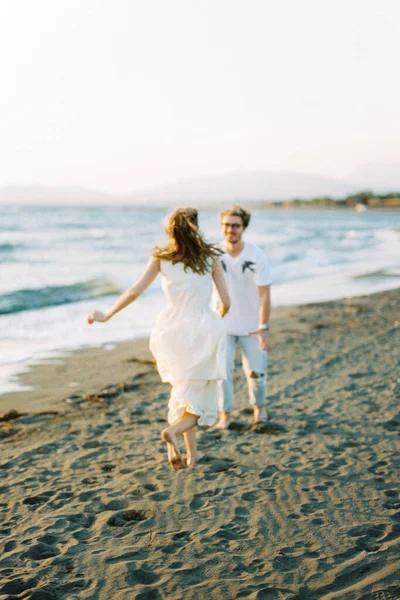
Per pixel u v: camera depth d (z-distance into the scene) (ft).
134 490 11.46
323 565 8.61
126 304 11.03
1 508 10.81
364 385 18.74
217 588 8.09
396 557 8.73
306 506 10.59
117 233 107.96
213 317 11.28
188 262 11.01
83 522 10.23
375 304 37.47
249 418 16.07
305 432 14.67
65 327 29.63
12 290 37.83
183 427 10.80
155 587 8.14
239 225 14.12
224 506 10.68
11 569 8.70
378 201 590.96
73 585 8.25
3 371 21.27
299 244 89.92
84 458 13.29
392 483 11.48
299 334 27.86
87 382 19.99
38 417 16.35
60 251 67.10
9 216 172.86
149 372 21.42
